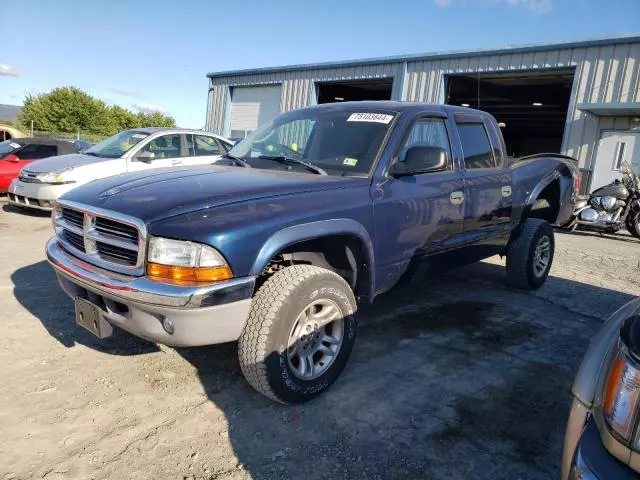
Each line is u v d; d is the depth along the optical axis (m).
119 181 3.30
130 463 2.43
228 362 3.53
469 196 4.29
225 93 22.53
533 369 3.66
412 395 3.20
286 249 3.11
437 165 3.57
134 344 3.72
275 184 3.08
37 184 8.56
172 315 2.54
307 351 3.06
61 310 4.27
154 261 2.58
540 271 5.66
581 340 4.27
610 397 1.49
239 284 2.61
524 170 5.40
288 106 19.86
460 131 4.39
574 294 5.63
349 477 2.42
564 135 13.20
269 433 2.73
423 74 15.82
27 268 5.52
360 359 3.70
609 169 12.55
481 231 4.62
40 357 3.43
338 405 3.05
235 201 2.81
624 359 1.47
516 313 4.88
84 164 8.57
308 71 19.08
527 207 5.29
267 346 2.76
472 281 5.96
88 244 2.93
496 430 2.87
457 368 3.62
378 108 3.96
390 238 3.50
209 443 2.62
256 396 3.10
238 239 2.61
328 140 3.83
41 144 11.22
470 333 4.30
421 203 3.73
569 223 10.23
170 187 3.01
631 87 12.05
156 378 3.25
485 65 14.52
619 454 1.43
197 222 2.59
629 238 10.28
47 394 2.98
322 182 3.22
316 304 3.04
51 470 2.35
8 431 2.61
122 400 2.97
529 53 13.67
